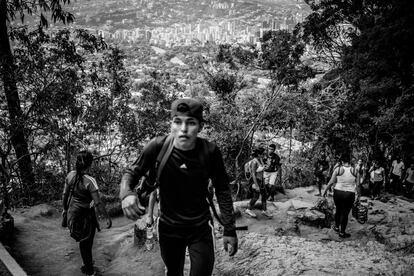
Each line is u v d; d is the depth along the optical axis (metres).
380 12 15.79
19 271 3.97
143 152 2.11
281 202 9.32
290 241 5.37
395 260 4.70
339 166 6.88
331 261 4.56
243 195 12.92
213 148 2.15
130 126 13.26
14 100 10.64
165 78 15.83
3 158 10.38
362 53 13.96
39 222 6.56
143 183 2.18
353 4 17.31
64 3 11.45
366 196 12.80
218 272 4.62
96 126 12.41
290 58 14.88
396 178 14.61
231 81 15.86
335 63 19.67
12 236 5.61
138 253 5.26
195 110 2.05
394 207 10.42
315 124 16.86
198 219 2.22
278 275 4.18
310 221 7.73
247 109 16.69
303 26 19.00
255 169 7.94
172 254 2.30
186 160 2.10
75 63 12.04
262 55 14.93
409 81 13.08
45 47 11.38
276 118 16.84
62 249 5.45
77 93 12.09
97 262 5.27
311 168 16.95
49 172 11.80
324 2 18.67
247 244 5.19
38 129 11.35
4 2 10.78
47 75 11.14
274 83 15.65
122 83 13.30
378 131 13.99
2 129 10.55
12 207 7.79
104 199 8.70
